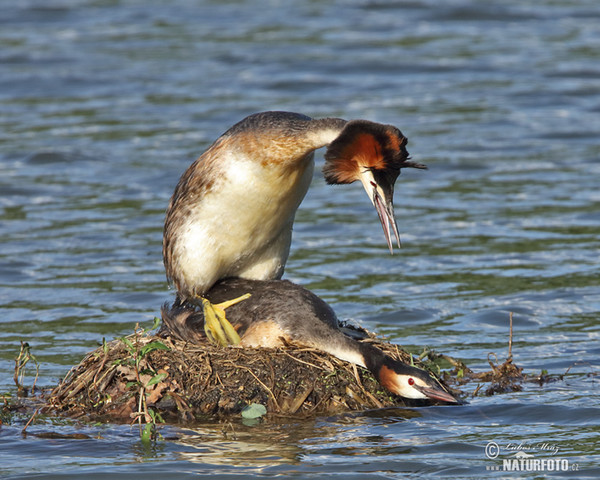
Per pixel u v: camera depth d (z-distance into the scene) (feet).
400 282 49.34
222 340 35.99
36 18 115.44
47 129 79.00
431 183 68.08
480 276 49.96
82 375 34.81
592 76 93.91
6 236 56.44
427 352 38.42
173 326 37.37
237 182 35.29
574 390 35.70
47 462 29.63
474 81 93.15
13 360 39.52
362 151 33.94
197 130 78.18
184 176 37.22
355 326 42.01
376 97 88.07
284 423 32.63
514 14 117.08
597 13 118.11
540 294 47.03
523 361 39.17
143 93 89.10
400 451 30.17
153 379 32.50
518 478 28.02
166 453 30.22
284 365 34.22
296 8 120.78
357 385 34.40
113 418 33.24
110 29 111.34
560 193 64.64
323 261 53.01
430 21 114.21
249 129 35.29
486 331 42.75
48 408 34.27
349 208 63.87
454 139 76.79
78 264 52.19
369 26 111.75
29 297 47.34
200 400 33.37
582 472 28.37
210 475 28.53
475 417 33.27
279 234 37.78
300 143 34.55
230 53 100.94
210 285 37.52
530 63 98.17
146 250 54.49
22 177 67.97
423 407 34.19
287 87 90.48
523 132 78.79
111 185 66.44
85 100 87.45
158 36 108.27
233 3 123.54
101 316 44.83
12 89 90.33
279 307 35.81
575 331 42.45
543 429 32.01
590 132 78.54
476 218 60.08
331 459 29.63
